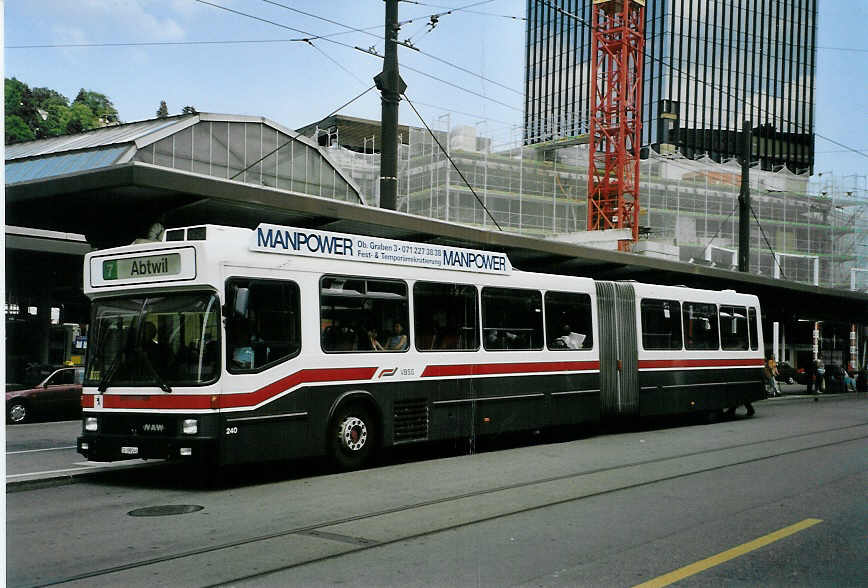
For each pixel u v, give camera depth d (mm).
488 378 14289
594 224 61844
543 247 20453
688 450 14617
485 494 9930
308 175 40312
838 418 22438
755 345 22281
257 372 10641
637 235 60188
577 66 86688
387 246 12742
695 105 82625
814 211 71250
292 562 6707
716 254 64125
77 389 22562
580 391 16312
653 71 82562
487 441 16422
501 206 57344
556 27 89750
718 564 6641
